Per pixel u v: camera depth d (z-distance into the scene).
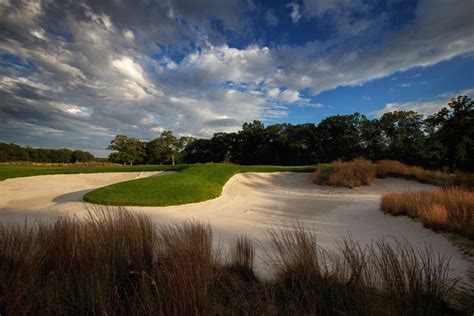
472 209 5.44
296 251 3.21
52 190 12.93
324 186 13.79
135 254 3.13
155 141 52.44
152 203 8.99
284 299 2.50
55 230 3.20
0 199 10.85
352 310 2.09
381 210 7.67
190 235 3.37
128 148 47.88
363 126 38.16
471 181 11.85
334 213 8.45
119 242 3.15
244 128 51.91
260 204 10.33
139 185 10.96
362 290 2.29
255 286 2.83
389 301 2.11
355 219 7.30
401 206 6.89
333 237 5.49
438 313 2.18
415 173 14.27
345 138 38.09
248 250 3.56
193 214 8.24
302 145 42.81
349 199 10.81
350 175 13.98
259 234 5.77
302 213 8.61
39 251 2.80
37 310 2.09
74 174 16.39
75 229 3.26
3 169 16.27
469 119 20.33
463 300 2.50
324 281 2.62
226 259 3.63
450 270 3.38
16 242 2.90
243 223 7.07
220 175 15.30
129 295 2.48
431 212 5.48
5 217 7.23
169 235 3.46
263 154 46.47
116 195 9.59
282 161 45.53
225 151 52.66
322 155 39.34
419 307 2.06
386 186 13.19
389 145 36.41
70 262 2.75
